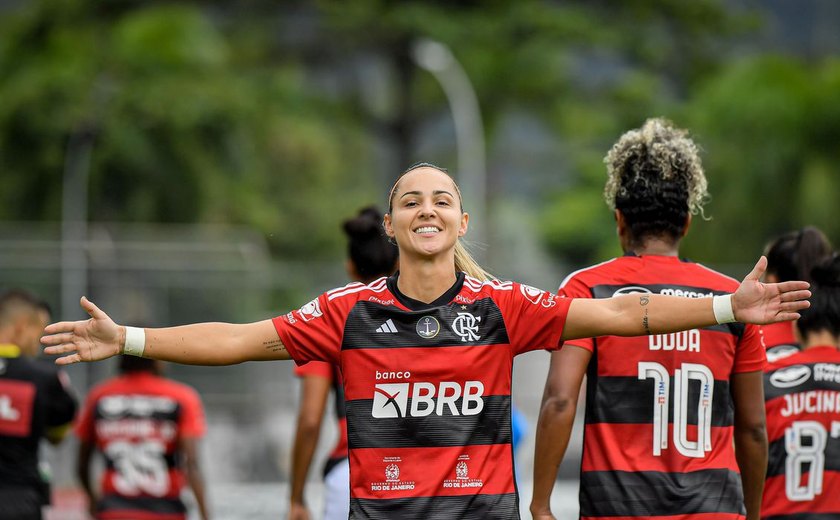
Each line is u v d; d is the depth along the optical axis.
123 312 67.12
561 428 18.58
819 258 22.36
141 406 30.94
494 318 16.77
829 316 21.72
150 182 109.31
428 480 16.38
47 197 108.56
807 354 21.81
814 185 116.06
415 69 134.75
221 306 68.69
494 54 126.25
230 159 115.56
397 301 16.88
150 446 30.94
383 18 125.88
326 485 25.02
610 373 18.69
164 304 68.12
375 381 16.62
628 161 19.59
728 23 141.50
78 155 108.81
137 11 131.50
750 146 118.44
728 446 18.86
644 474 18.39
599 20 135.75
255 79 129.38
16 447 27.02
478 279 18.34
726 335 18.88
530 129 163.38
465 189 113.50
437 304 16.86
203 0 134.75
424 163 17.52
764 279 23.09
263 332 16.91
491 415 16.62
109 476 30.98
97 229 76.44
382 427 16.53
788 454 21.55
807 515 21.42
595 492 18.59
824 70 127.88
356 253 25.17
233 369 65.69
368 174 161.62
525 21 127.94
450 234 16.91
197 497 31.08
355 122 136.75
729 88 122.69
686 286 18.95
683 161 19.39
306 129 140.00
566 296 19.11
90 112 110.69
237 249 69.44
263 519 46.94
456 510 16.31
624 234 19.89
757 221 117.56
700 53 143.38
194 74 119.56
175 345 16.75
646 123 20.12
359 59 138.25
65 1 125.00
